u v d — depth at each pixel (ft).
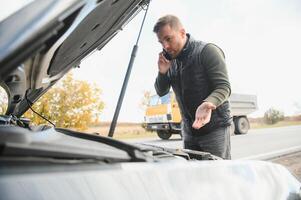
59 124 32.12
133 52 5.90
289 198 3.66
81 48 5.06
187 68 7.75
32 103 5.81
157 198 2.54
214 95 6.87
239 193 3.15
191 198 2.74
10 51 2.08
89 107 35.73
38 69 4.23
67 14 2.45
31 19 2.21
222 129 7.79
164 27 7.30
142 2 5.21
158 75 8.48
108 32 5.41
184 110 8.28
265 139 44.73
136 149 2.85
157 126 42.14
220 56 7.54
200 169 3.02
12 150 2.10
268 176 3.68
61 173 2.25
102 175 2.40
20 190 2.03
